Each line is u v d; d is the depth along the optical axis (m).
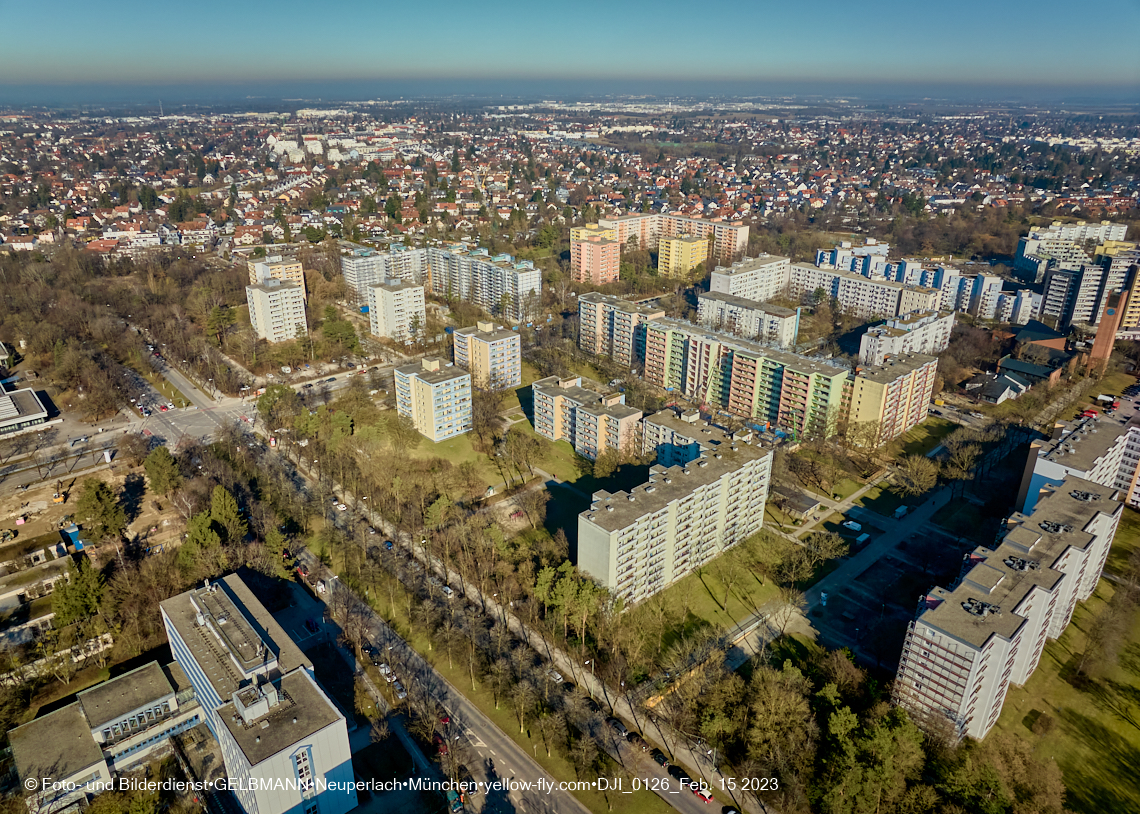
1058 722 186.00
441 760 174.38
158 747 179.38
